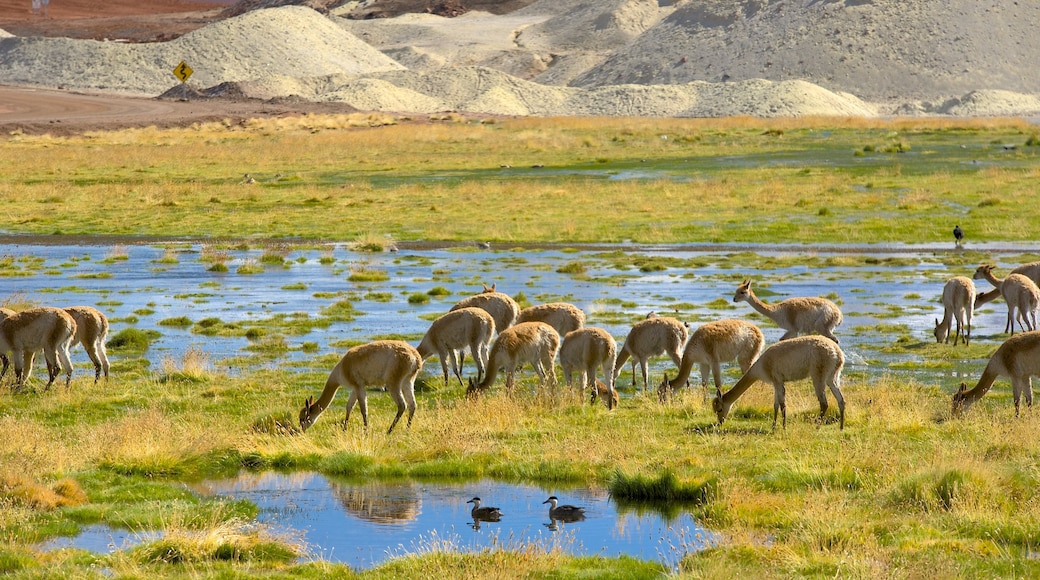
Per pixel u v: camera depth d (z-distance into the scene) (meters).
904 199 166.62
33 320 65.31
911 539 37.31
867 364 73.38
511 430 55.72
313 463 51.06
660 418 58.72
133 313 93.94
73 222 158.62
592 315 90.19
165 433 53.22
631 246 136.62
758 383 66.75
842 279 109.75
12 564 35.97
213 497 45.28
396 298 101.81
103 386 67.62
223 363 75.31
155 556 37.28
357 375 55.78
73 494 44.41
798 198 172.12
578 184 194.25
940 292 102.00
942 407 59.44
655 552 38.31
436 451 51.38
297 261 126.31
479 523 41.81
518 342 61.81
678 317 89.06
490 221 156.25
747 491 42.66
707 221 153.75
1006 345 56.62
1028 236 137.25
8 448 49.19
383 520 42.47
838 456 47.81
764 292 101.50
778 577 34.16
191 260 127.75
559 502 44.75
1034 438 50.66
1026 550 36.75
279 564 36.97
